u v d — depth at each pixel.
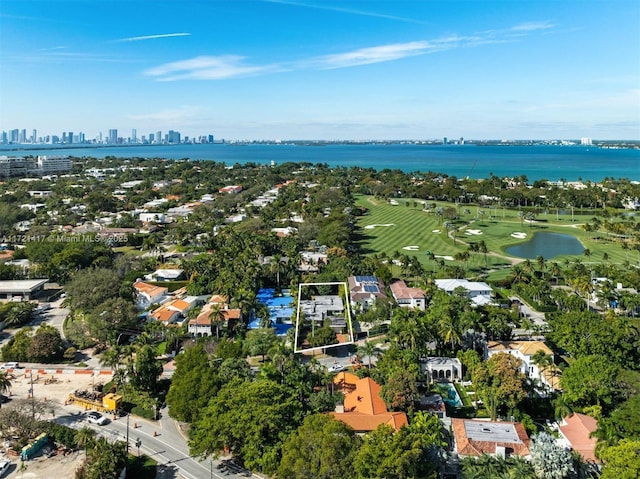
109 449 91.38
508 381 104.44
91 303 164.12
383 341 148.88
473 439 91.94
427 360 126.12
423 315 145.00
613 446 82.62
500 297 185.50
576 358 127.19
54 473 93.31
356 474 79.38
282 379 111.69
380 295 177.62
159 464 95.62
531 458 84.38
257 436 89.31
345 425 91.88
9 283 198.50
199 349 117.25
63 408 116.81
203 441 91.81
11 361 143.00
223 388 103.44
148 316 167.62
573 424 98.88
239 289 171.75
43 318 175.50
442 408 106.25
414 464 79.06
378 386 111.94
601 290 178.88
